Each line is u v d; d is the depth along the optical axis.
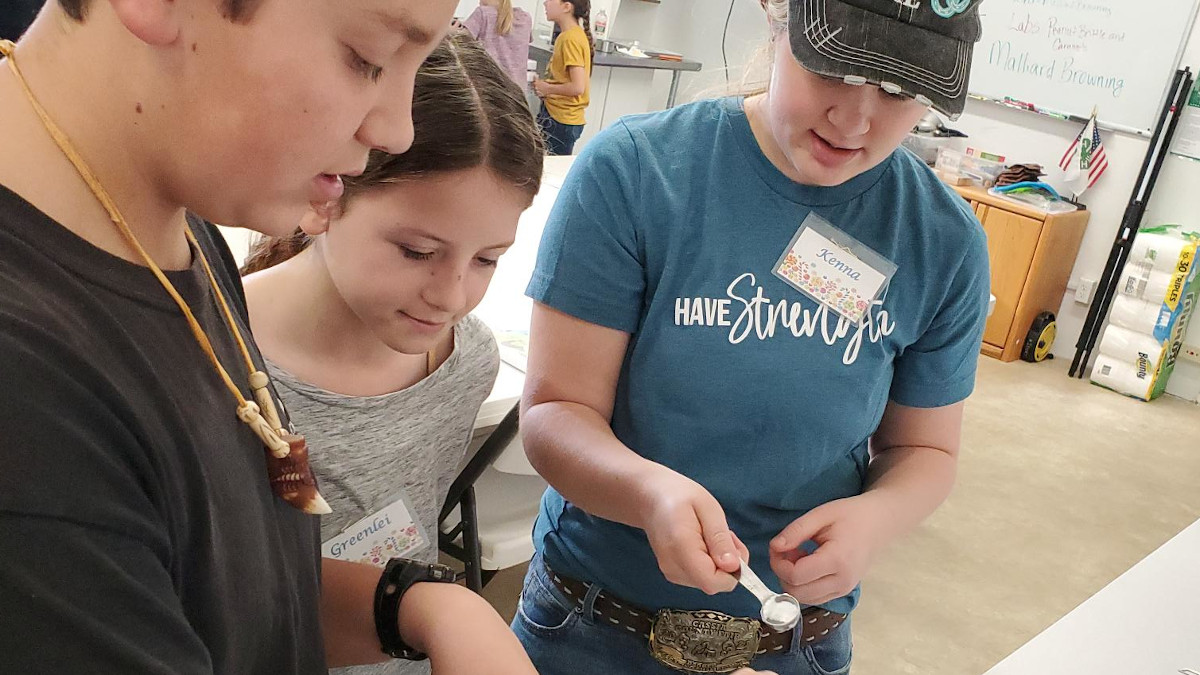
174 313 0.53
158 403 0.49
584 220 1.10
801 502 1.17
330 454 1.10
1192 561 1.53
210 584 0.52
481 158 0.96
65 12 0.46
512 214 1.02
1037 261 4.96
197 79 0.45
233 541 0.55
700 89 1.30
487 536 2.01
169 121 0.46
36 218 0.45
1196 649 1.32
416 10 0.47
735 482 1.13
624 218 1.09
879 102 1.00
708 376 1.10
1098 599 1.41
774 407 1.10
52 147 0.47
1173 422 4.62
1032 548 3.39
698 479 1.13
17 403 0.40
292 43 0.44
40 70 0.47
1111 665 1.27
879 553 1.13
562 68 5.53
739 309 1.10
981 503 3.63
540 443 1.12
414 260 1.00
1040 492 3.78
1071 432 4.36
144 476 0.47
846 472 1.21
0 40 0.49
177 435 0.50
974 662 2.77
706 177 1.10
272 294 1.10
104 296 0.48
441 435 1.24
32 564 0.39
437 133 0.93
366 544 1.17
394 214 0.96
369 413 1.12
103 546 0.42
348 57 0.47
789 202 1.11
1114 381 4.88
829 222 1.12
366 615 0.81
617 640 1.19
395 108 0.51
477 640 0.76
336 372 1.11
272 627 0.60
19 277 0.44
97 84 0.46
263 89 0.45
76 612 0.40
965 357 1.22
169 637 0.45
